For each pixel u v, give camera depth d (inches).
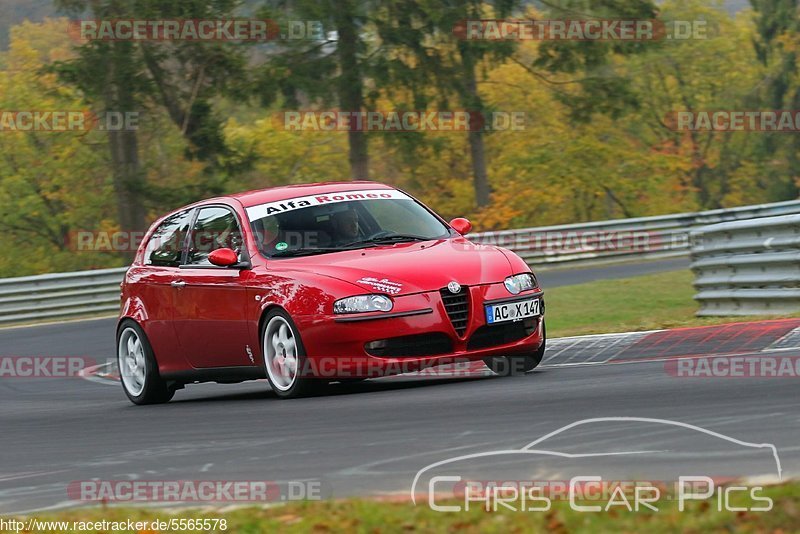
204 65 4990.2
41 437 1091.3
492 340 1134.4
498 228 6013.8
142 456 882.1
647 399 895.1
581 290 2603.3
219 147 5231.3
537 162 6619.1
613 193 7057.1
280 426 953.5
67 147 6742.1
